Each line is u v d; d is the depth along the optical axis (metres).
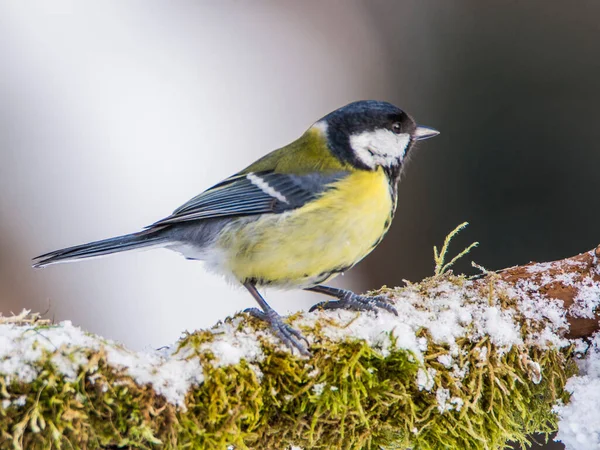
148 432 4.21
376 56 13.60
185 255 6.93
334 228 6.30
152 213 12.09
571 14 11.55
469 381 5.18
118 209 12.15
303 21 14.62
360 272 11.79
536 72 11.62
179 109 13.58
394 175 6.94
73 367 4.13
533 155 11.43
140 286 11.55
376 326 5.19
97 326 10.94
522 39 11.80
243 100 13.80
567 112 11.38
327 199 6.32
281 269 6.46
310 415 4.91
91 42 14.25
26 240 11.57
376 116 6.77
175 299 11.40
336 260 6.45
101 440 4.23
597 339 5.52
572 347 5.54
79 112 13.27
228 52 14.39
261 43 14.52
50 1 14.38
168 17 14.79
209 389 4.56
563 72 11.48
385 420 5.13
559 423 5.41
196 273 11.92
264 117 13.66
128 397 4.23
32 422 3.96
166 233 6.87
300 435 4.93
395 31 13.40
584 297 5.51
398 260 11.76
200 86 13.90
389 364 5.08
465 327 5.31
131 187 12.47
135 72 13.80
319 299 11.56
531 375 5.35
